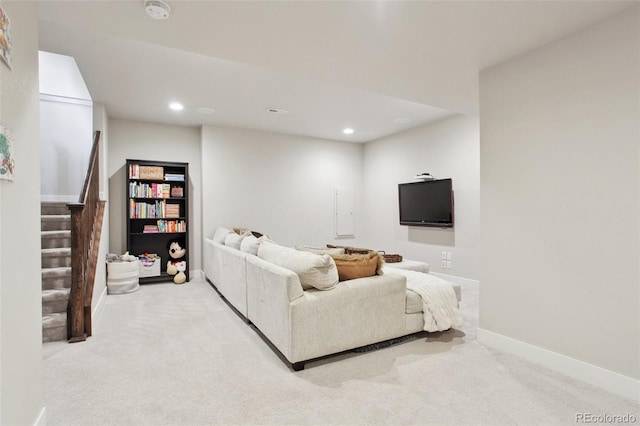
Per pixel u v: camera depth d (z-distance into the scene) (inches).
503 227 103.3
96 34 103.9
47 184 183.3
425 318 112.4
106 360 98.3
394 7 76.6
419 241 217.0
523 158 98.3
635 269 76.7
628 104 77.4
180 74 134.0
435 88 126.7
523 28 85.4
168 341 112.8
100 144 167.0
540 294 94.3
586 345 84.9
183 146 215.0
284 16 80.0
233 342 111.9
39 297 66.1
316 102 169.2
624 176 78.2
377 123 208.1
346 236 260.2
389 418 70.7
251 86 147.2
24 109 59.4
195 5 75.2
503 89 103.9
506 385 83.5
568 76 88.1
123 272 177.2
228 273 152.5
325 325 95.1
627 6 76.4
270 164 231.6
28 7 61.5
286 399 77.9
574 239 87.0
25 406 58.9
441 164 201.0
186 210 205.6
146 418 70.8
